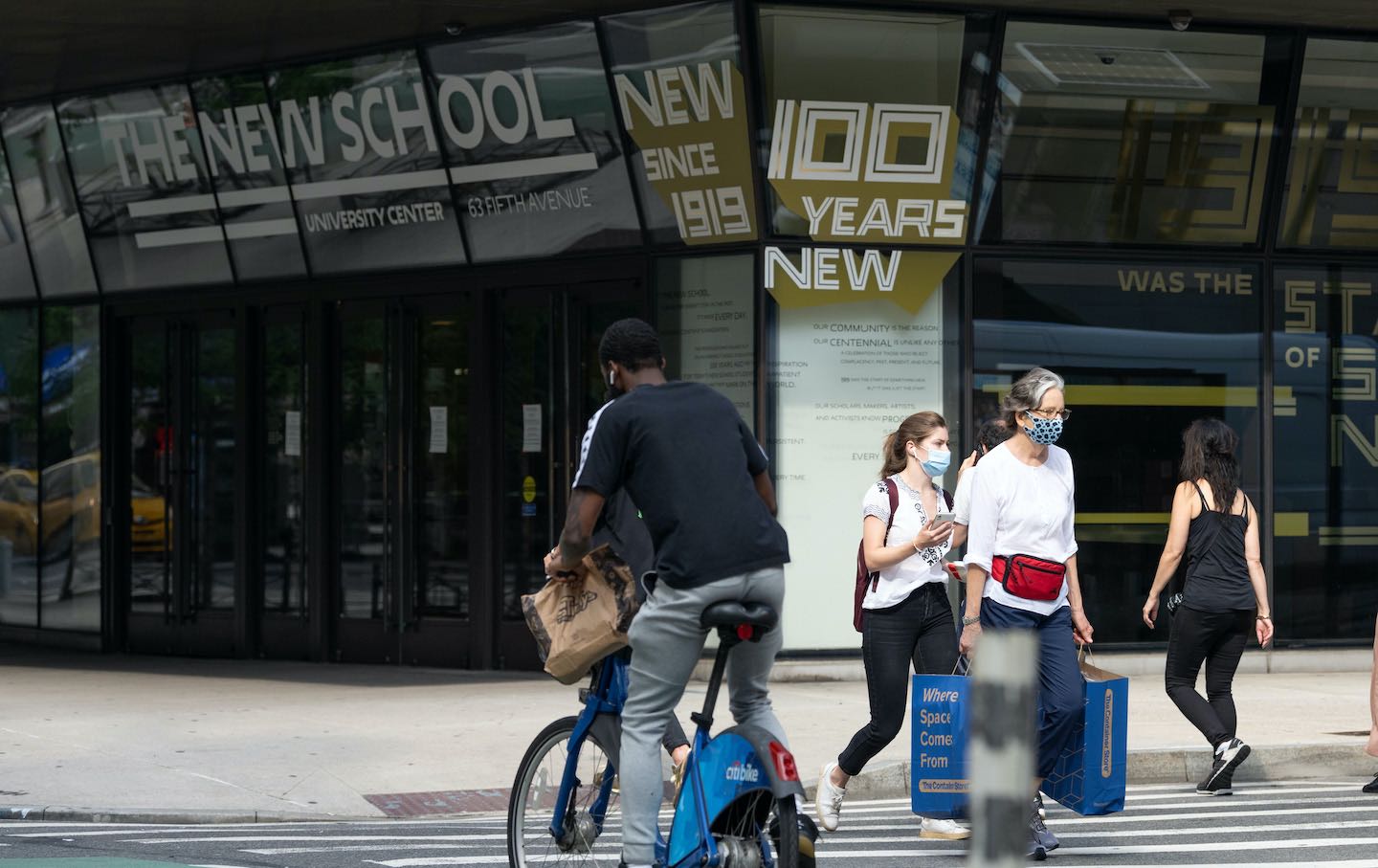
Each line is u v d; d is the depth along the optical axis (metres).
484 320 28.27
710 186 25.69
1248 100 27.08
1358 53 27.36
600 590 10.57
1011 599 13.88
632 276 26.80
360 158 28.91
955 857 13.77
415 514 29.25
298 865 13.37
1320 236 27.83
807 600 25.67
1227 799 17.19
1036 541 13.93
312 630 30.33
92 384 33.22
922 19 25.59
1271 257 27.64
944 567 14.41
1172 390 27.22
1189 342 27.28
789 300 25.58
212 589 31.69
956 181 25.98
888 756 18.42
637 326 10.69
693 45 25.30
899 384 25.95
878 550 14.24
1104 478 26.88
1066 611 14.03
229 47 28.16
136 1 25.22
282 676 27.84
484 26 26.67
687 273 26.20
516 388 28.12
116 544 32.88
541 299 27.83
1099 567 26.86
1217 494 17.45
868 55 25.47
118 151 31.81
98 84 31.03
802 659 25.64
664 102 25.73
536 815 11.26
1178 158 26.98
